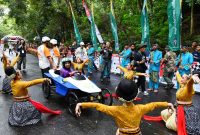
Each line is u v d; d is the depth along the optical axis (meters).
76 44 20.80
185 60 10.98
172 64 11.69
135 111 3.84
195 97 10.70
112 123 7.66
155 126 7.40
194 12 18.44
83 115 8.34
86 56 15.71
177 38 11.33
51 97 10.48
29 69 18.28
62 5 28.05
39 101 9.92
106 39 23.11
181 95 6.54
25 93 7.46
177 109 6.68
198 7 18.23
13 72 7.16
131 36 21.67
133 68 10.18
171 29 11.38
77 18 28.17
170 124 7.07
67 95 8.74
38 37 34.88
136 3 23.56
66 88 8.77
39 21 32.91
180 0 11.12
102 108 3.82
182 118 6.52
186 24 18.41
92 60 16.45
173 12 11.22
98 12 25.94
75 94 8.33
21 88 7.28
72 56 17.45
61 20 29.09
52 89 10.55
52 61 10.32
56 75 9.69
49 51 10.41
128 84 3.72
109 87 12.48
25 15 34.41
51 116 8.23
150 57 11.52
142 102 9.83
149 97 10.52
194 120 6.56
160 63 11.55
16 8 34.53
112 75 15.98
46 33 31.06
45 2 28.83
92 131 7.09
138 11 23.66
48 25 30.27
